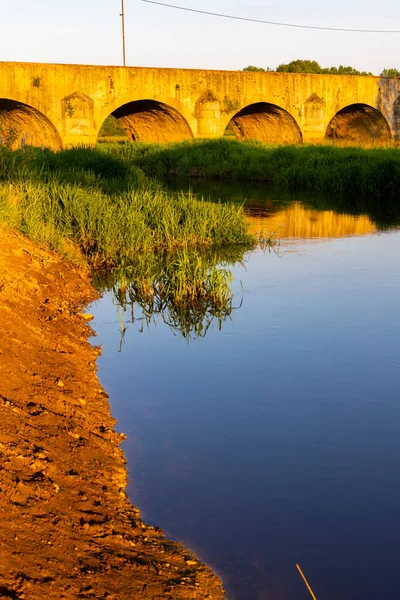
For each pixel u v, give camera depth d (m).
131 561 4.05
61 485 4.61
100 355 7.88
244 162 30.66
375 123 47.62
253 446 5.79
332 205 21.94
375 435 6.00
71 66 35.34
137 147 36.19
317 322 9.21
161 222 14.60
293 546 4.47
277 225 17.94
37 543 3.86
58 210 14.12
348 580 4.16
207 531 4.59
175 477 5.26
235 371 7.46
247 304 10.12
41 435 5.18
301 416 6.36
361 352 8.05
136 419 6.23
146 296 10.34
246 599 3.96
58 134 35.59
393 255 13.92
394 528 4.67
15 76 33.75
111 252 12.45
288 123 43.84
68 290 10.19
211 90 39.84
